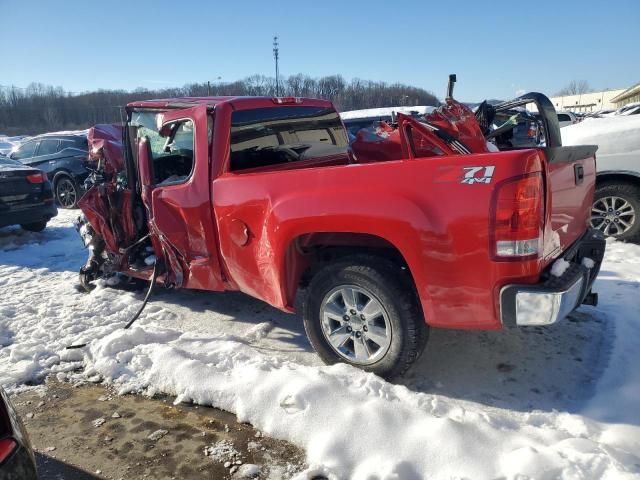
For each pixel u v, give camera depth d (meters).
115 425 3.00
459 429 2.60
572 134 6.33
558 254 3.06
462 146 3.24
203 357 3.57
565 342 3.68
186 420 3.01
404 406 2.83
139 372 3.52
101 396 3.32
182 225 4.07
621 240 6.09
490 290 2.72
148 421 3.02
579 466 2.31
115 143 5.28
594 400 2.96
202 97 4.41
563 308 2.66
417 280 2.88
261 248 3.54
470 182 2.67
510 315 2.70
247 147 4.05
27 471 1.91
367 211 2.93
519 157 2.57
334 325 3.39
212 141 3.88
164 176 4.47
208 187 3.87
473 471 2.37
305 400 2.87
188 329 4.30
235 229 3.69
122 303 4.87
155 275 4.42
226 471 2.57
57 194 12.22
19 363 3.73
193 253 4.11
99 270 5.42
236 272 3.84
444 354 3.63
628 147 5.89
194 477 2.54
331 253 3.51
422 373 3.41
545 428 2.76
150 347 3.72
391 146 3.90
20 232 9.05
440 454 2.47
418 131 3.18
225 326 4.33
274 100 4.38
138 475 2.57
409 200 2.83
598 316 4.04
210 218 3.90
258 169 3.99
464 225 2.70
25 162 12.59
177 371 3.35
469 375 3.36
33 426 3.02
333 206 3.05
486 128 4.65
